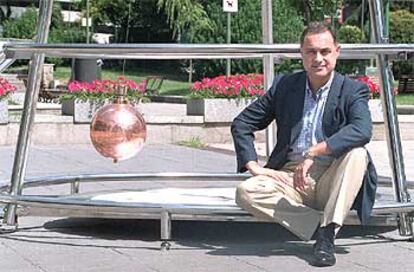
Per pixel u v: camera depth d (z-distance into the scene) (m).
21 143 5.73
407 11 32.78
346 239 5.42
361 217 4.73
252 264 4.68
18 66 24.08
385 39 5.47
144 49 5.09
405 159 10.93
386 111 5.46
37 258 4.82
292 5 25.14
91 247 5.13
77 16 36.56
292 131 4.94
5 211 5.61
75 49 5.14
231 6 15.65
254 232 5.66
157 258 4.84
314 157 4.73
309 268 4.59
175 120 12.91
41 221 5.97
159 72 34.12
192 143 12.70
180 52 5.12
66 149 11.84
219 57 5.51
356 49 5.04
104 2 36.75
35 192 7.20
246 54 5.16
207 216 5.10
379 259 4.84
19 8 36.97
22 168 5.75
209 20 26.58
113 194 6.26
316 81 4.84
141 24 37.97
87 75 21.00
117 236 5.47
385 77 5.41
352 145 4.62
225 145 12.78
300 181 4.68
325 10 25.41
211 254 4.95
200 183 7.64
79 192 6.85
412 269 4.61
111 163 10.22
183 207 5.09
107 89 12.69
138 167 9.85
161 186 7.41
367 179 4.71
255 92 13.12
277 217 4.86
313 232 4.85
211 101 13.07
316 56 4.79
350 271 4.54
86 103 12.54
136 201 5.69
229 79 13.59
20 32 33.81
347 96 4.80
